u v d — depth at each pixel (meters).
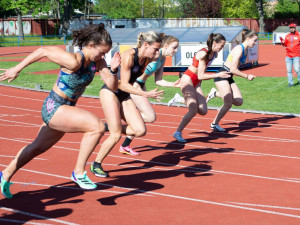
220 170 6.08
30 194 5.07
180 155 6.91
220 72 7.55
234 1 59.12
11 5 47.66
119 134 5.34
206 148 7.35
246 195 5.04
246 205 4.72
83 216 4.40
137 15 76.31
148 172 6.00
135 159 6.68
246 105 11.49
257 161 6.53
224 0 58.75
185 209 4.61
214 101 12.12
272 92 13.30
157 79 6.58
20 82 16.45
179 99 8.91
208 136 8.26
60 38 49.66
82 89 4.34
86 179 4.39
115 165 6.36
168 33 19.64
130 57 5.21
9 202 4.80
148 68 6.24
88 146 4.32
